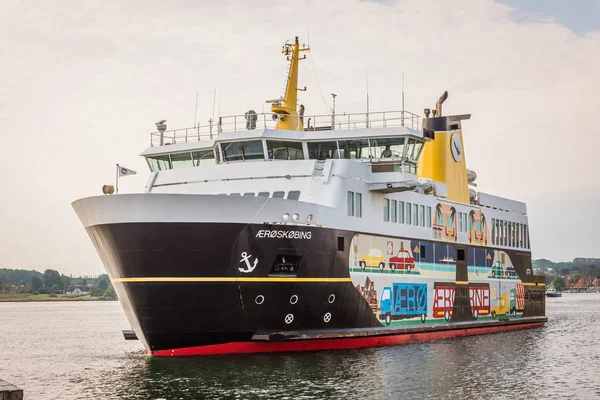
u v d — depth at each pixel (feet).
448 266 155.22
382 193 134.21
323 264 116.98
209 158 135.54
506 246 182.80
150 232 104.47
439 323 150.71
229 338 110.63
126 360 126.00
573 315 290.35
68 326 249.14
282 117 139.44
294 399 87.40
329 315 119.34
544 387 100.83
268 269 110.11
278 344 114.73
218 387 92.79
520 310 187.62
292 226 111.86
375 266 130.31
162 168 140.56
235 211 106.63
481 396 92.68
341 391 92.22
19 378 111.14
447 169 163.12
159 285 105.91
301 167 126.41
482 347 139.33
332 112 140.67
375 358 116.37
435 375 104.78
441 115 167.94
